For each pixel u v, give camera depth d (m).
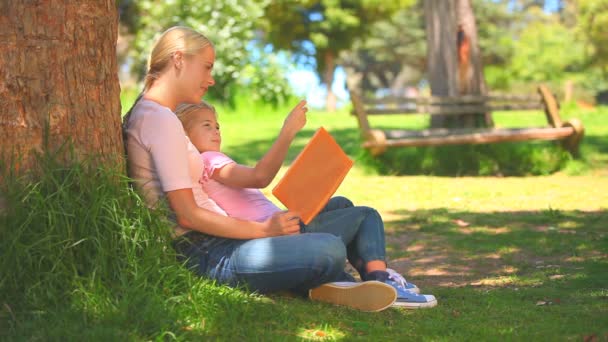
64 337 3.03
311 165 3.88
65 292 3.29
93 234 3.43
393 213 8.12
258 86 21.66
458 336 3.47
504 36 50.09
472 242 6.47
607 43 25.84
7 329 3.14
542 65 42.12
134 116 3.81
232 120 20.89
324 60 39.31
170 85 3.88
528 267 5.48
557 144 11.89
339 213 4.14
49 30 3.53
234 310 3.45
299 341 3.25
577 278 4.97
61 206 3.42
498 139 11.32
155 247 3.57
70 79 3.57
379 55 56.97
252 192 4.15
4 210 3.37
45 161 3.49
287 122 3.88
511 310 4.05
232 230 3.72
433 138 11.22
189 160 3.82
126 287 3.35
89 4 3.62
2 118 3.45
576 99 39.28
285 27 35.88
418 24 55.00
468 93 13.14
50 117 3.52
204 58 3.90
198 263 3.83
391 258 5.98
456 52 13.19
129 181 3.72
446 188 9.90
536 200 8.86
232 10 21.52
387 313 3.86
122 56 23.91
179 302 3.41
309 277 3.75
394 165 11.43
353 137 15.38
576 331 3.58
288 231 3.79
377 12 37.59
